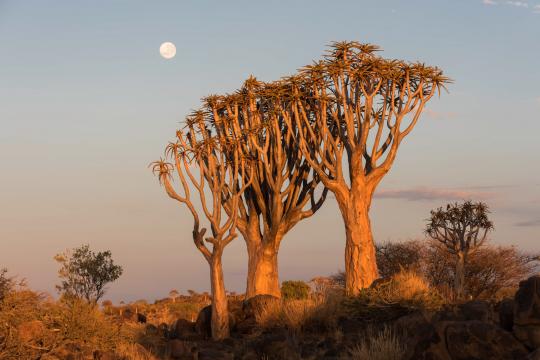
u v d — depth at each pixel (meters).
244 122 28.11
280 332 18.16
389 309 17.16
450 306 17.14
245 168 27.53
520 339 9.34
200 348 17.75
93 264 24.11
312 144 27.91
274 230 27.06
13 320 13.88
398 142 25.39
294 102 26.17
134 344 16.02
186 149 23.17
